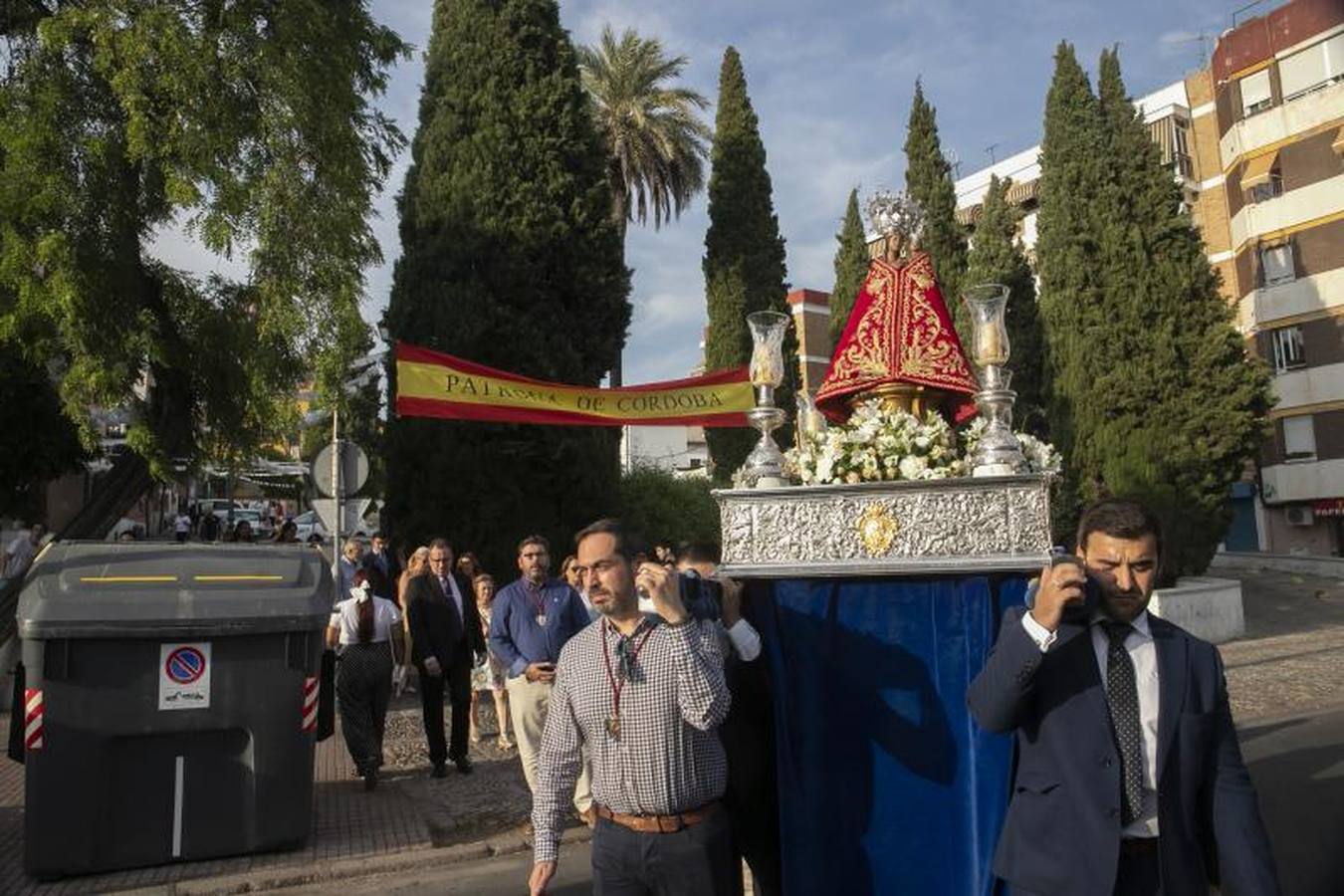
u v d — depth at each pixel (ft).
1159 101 119.85
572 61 49.80
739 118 84.17
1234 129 105.29
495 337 46.03
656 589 10.52
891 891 12.05
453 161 47.75
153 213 38.58
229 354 40.78
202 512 107.24
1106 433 57.47
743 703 13.28
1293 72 100.07
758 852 13.33
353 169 39.83
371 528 64.59
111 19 35.06
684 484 68.23
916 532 12.32
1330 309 96.12
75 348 35.50
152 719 20.16
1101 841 8.54
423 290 46.26
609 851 10.71
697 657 10.49
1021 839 9.02
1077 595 8.61
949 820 11.91
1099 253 58.90
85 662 19.85
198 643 20.57
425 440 45.06
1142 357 57.16
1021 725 9.25
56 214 34.99
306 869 20.54
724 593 12.51
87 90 36.70
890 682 12.37
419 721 36.06
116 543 21.88
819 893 12.30
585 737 11.14
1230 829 8.71
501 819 24.16
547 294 47.39
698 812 10.71
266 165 37.88
